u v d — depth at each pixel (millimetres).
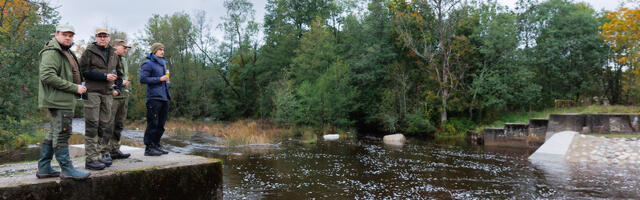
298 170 11789
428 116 28344
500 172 11422
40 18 15039
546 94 30234
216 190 5547
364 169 12062
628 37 23094
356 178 10531
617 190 8641
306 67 32500
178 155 6016
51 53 3867
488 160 14297
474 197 8328
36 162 5957
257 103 39406
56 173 4223
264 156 15047
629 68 27000
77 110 22422
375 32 32844
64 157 4070
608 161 12758
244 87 41531
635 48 23344
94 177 4273
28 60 14398
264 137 21453
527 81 27312
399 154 16281
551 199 8008
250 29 40875
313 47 33656
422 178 10547
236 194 8547
